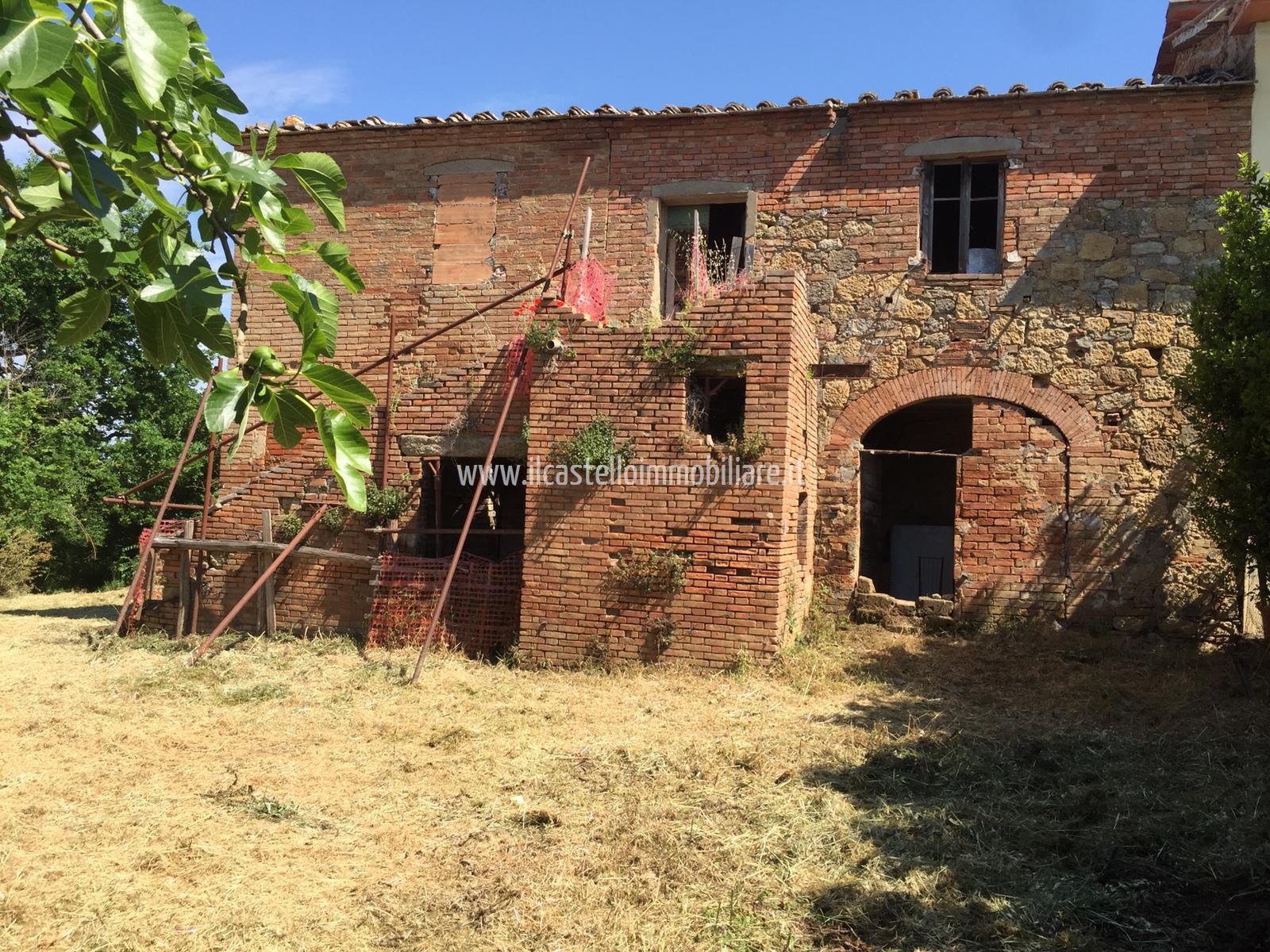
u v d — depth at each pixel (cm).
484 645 1006
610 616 941
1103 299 1093
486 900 443
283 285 204
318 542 1111
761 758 658
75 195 200
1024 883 472
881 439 1480
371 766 641
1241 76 1097
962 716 786
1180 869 490
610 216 1247
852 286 1169
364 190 1327
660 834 522
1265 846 508
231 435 1272
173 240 205
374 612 1027
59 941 396
